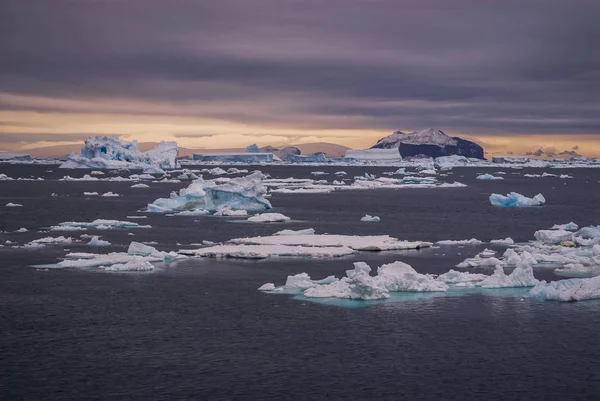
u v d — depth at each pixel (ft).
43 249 230.68
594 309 157.58
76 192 515.09
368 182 648.79
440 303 161.89
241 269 197.26
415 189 586.86
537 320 149.48
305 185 617.21
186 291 172.14
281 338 137.69
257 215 322.34
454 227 307.58
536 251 229.66
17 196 472.44
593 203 459.32
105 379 118.11
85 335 139.54
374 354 129.70
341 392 113.70
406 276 172.65
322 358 127.65
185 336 138.92
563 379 119.55
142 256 212.64
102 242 240.32
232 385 115.96
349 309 156.56
